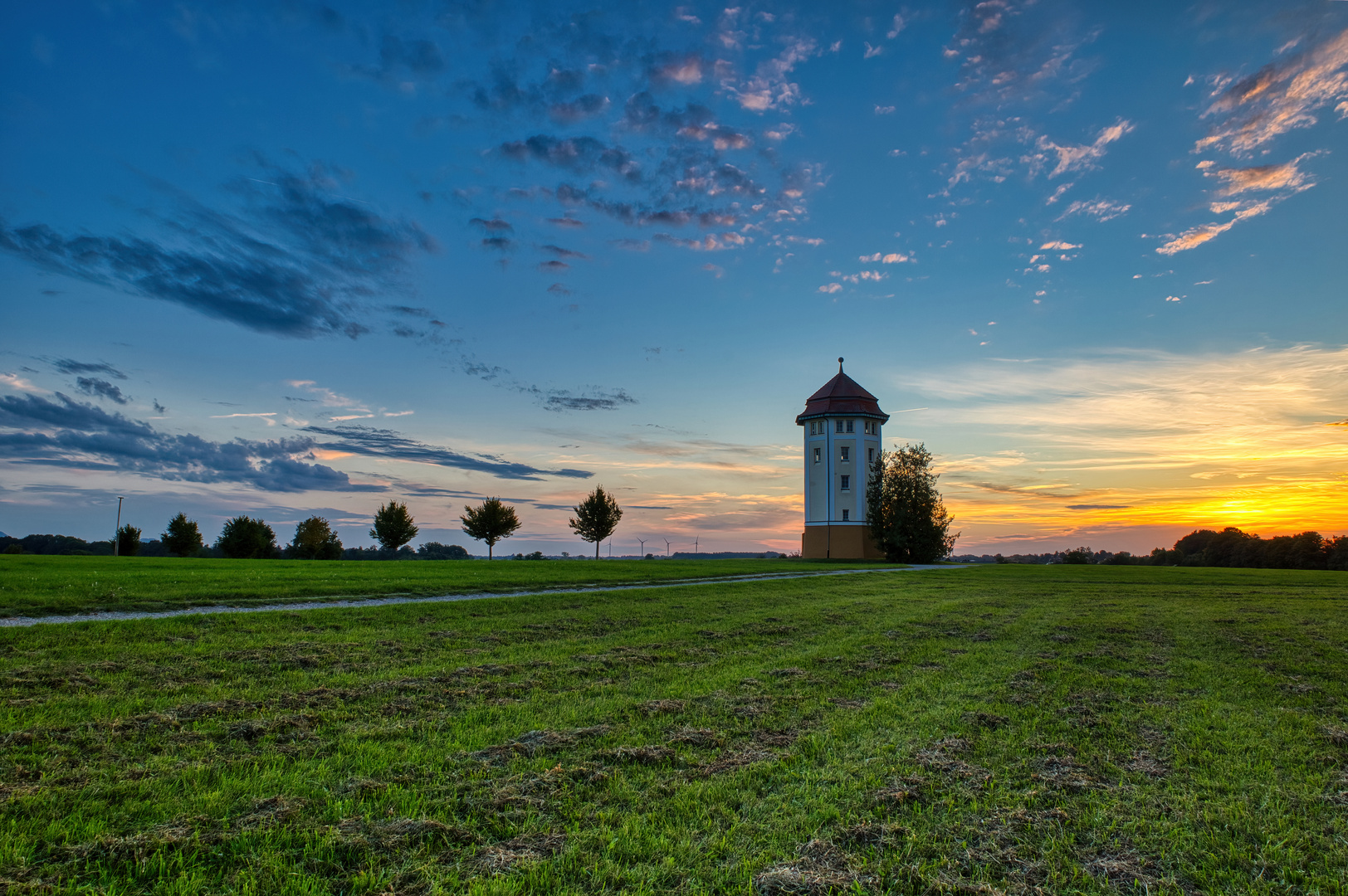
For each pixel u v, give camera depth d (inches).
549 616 693.3
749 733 309.6
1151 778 260.1
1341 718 350.6
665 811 223.6
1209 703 374.6
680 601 864.3
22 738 272.4
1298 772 270.2
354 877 176.2
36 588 705.0
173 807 214.5
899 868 187.0
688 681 410.3
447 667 435.5
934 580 1438.2
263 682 384.8
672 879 181.5
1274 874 190.4
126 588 731.4
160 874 177.3
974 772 261.1
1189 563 3885.3
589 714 331.6
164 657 438.9
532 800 227.5
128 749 267.1
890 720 329.7
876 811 225.6
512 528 2847.0
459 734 295.4
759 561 2421.3
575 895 171.6
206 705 326.6
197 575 936.3
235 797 223.9
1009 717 339.9
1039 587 1264.8
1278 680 435.5
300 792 228.8
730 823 215.9
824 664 473.7
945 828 212.1
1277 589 1232.2
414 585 927.7
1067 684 418.6
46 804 212.8
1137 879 184.4
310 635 542.0
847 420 3024.1
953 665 477.1
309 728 303.0
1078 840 207.8
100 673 389.7
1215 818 224.2
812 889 176.6
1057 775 260.1
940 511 2728.8
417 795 229.9
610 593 936.9
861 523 2947.8
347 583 904.9
